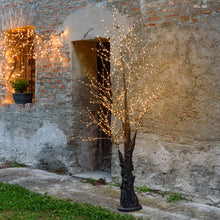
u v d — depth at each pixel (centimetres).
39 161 761
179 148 555
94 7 655
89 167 736
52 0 722
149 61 582
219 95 512
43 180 677
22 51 854
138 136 602
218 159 516
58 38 715
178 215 487
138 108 598
